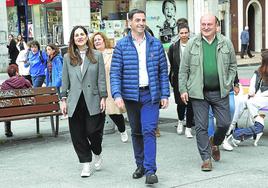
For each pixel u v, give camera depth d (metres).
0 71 23.69
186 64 6.36
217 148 6.75
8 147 8.19
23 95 8.39
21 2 26.88
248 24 32.19
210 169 6.30
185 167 6.54
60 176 6.34
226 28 29.86
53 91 8.76
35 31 25.97
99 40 8.10
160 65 5.91
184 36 8.17
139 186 5.80
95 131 6.18
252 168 6.41
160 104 5.92
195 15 25.81
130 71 5.81
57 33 24.05
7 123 8.95
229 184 5.75
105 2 23.27
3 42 23.77
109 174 6.34
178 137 8.46
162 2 25.28
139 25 5.78
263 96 7.55
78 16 22.38
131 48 5.82
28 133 9.29
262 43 32.25
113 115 8.00
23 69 13.04
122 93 5.91
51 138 8.80
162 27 25.39
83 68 6.09
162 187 5.70
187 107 8.18
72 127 6.17
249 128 7.57
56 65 10.56
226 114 6.39
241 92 7.75
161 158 7.04
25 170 6.69
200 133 6.34
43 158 7.33
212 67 6.21
